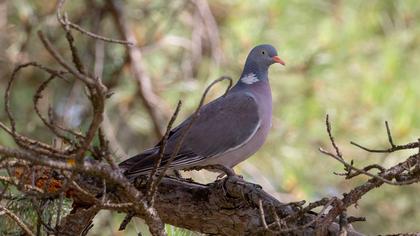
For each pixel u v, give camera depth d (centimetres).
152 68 1340
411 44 1171
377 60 1179
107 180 505
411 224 1337
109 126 1239
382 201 1335
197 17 1289
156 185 518
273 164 1197
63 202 600
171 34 1374
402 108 1138
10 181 503
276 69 1207
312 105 1177
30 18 1297
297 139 1204
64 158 475
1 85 1306
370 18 1186
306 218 560
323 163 1218
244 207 594
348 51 1187
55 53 430
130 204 520
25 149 474
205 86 1209
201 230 618
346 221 533
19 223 543
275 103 1205
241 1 1230
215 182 608
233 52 1252
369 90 1145
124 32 1301
